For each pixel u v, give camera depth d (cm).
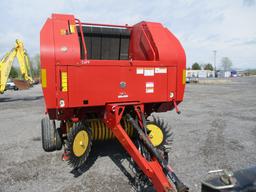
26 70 1677
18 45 1656
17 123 834
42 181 381
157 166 307
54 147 500
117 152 509
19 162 459
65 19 395
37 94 2270
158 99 437
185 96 1817
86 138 386
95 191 346
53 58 356
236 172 184
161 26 478
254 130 700
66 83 366
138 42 511
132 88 412
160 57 433
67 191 347
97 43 521
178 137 625
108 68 390
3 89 1689
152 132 430
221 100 1528
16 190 353
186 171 411
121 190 348
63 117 407
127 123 418
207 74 9681
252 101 1450
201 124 788
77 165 375
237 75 10719
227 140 596
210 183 172
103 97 392
